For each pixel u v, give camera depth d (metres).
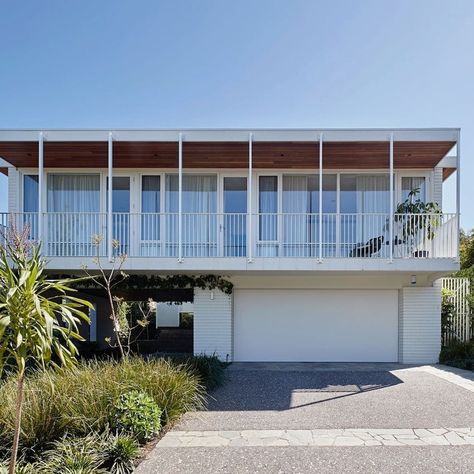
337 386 7.13
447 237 8.95
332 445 4.38
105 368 5.41
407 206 9.45
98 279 9.60
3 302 2.90
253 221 10.19
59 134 8.55
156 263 8.70
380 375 8.10
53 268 8.61
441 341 9.97
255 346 10.09
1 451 3.91
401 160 9.58
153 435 4.54
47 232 9.84
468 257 15.82
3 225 8.20
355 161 9.66
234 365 9.37
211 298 9.95
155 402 4.76
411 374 8.20
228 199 10.33
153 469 3.81
